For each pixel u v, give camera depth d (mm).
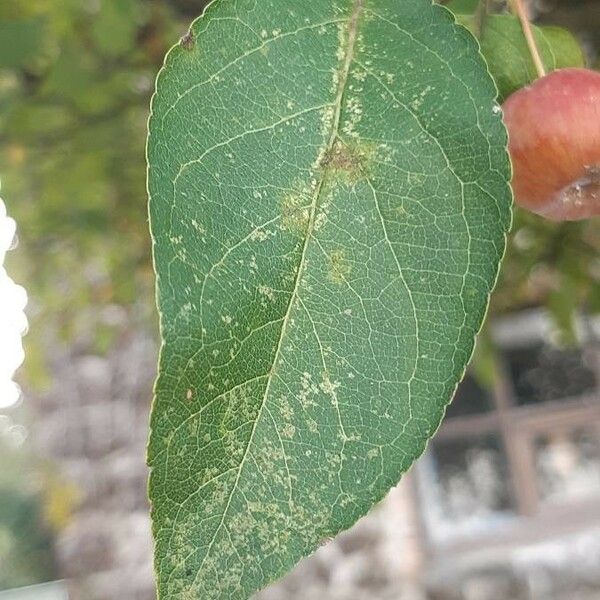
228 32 68
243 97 67
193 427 63
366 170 68
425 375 67
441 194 68
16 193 274
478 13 88
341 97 69
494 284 67
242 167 66
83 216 285
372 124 69
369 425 66
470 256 68
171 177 65
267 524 64
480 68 69
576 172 78
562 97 79
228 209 66
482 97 69
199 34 67
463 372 67
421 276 68
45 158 262
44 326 371
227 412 64
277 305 66
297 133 68
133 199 282
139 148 264
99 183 273
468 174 68
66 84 231
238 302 65
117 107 247
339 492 66
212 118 66
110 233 296
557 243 225
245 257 66
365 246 68
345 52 69
